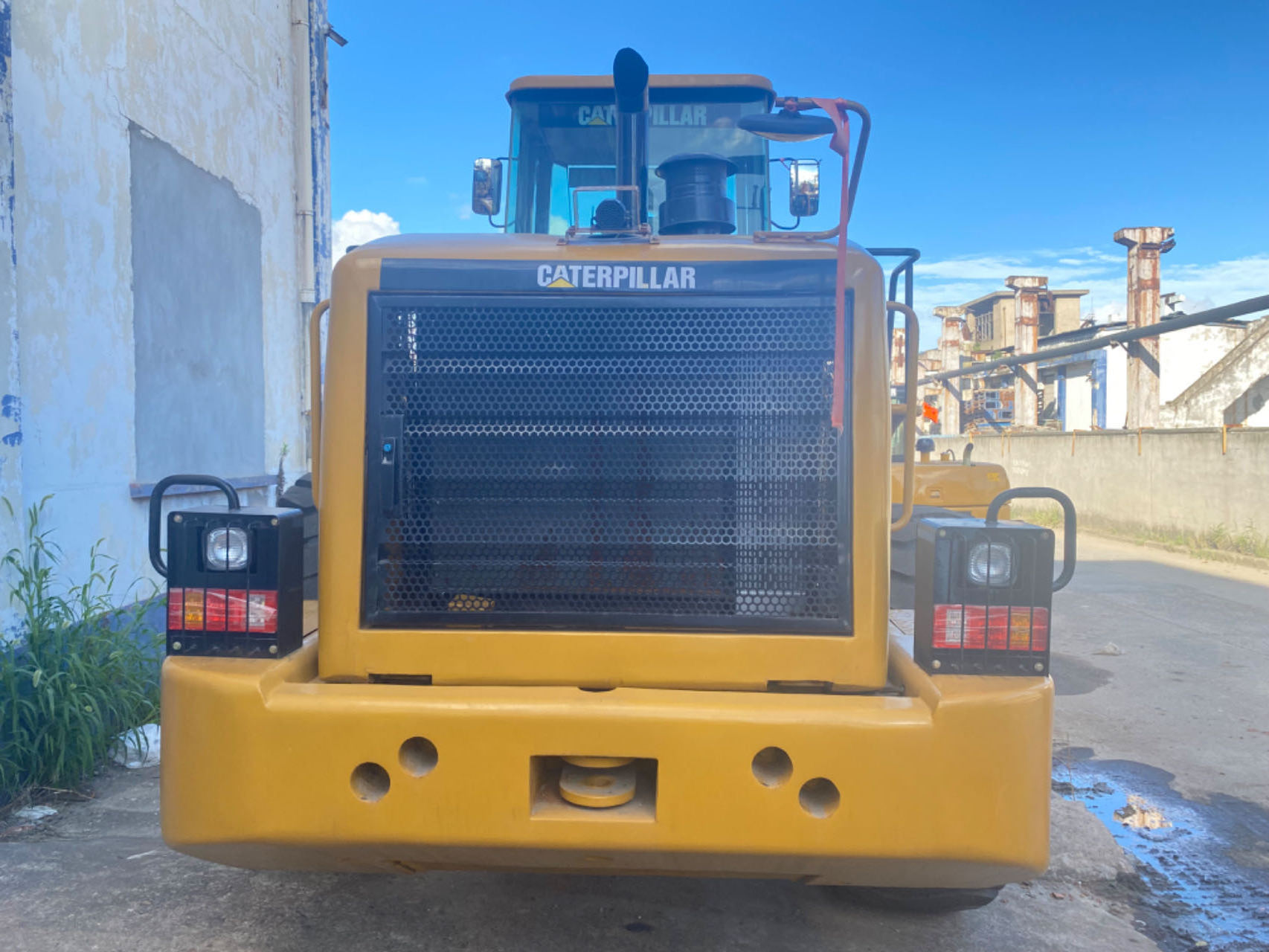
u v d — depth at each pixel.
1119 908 3.57
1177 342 28.30
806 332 2.71
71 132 5.18
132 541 5.78
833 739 2.40
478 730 2.43
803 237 2.81
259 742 2.45
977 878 2.51
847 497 2.68
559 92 4.95
